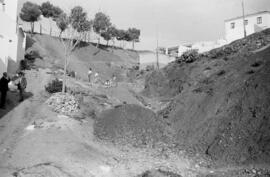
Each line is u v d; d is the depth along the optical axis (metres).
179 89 27.06
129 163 11.00
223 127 13.23
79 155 11.03
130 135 14.20
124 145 13.22
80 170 9.89
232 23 38.97
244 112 13.12
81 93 20.77
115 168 10.45
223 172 9.98
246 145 11.30
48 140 12.05
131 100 25.48
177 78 28.84
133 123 15.32
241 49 26.06
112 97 23.95
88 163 10.55
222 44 38.50
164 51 55.12
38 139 12.06
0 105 15.12
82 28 22.25
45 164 9.89
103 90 26.03
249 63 18.38
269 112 11.98
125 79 39.38
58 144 11.79
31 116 14.91
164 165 10.93
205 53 30.03
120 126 15.01
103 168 10.32
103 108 19.06
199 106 17.19
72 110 16.39
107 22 54.03
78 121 15.30
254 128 11.83
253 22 37.28
